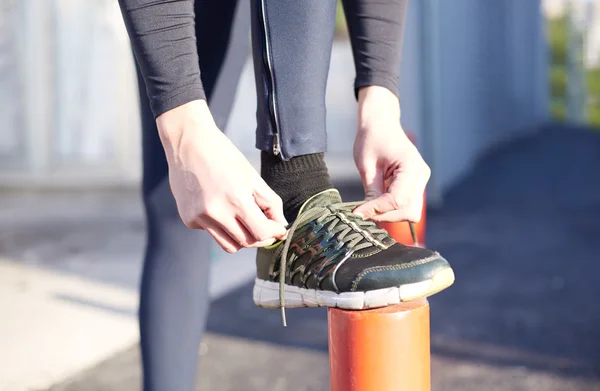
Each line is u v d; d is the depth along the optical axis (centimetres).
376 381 86
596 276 303
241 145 521
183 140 81
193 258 122
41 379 193
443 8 547
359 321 86
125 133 529
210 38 119
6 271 307
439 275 87
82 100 528
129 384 190
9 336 227
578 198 529
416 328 87
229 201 78
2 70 521
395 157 101
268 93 94
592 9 2303
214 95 122
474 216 455
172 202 120
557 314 252
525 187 597
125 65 527
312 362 209
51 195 498
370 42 106
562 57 2280
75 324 239
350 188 498
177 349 119
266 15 92
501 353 214
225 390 189
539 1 1738
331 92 520
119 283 289
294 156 98
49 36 520
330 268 90
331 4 94
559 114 2214
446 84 580
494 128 1048
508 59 1214
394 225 134
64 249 348
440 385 191
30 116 522
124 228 395
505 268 320
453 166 635
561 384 191
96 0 521
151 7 82
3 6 515
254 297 106
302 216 95
